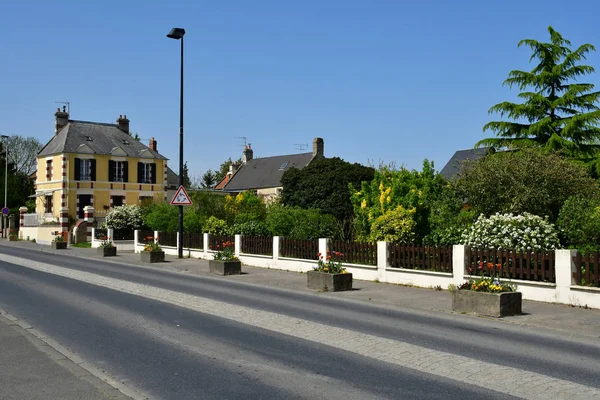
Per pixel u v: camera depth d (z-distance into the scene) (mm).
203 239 26422
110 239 34469
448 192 21156
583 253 14453
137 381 6762
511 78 28234
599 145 26906
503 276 13789
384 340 9047
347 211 41094
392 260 16969
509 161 19531
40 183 52000
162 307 12438
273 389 6422
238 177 70750
